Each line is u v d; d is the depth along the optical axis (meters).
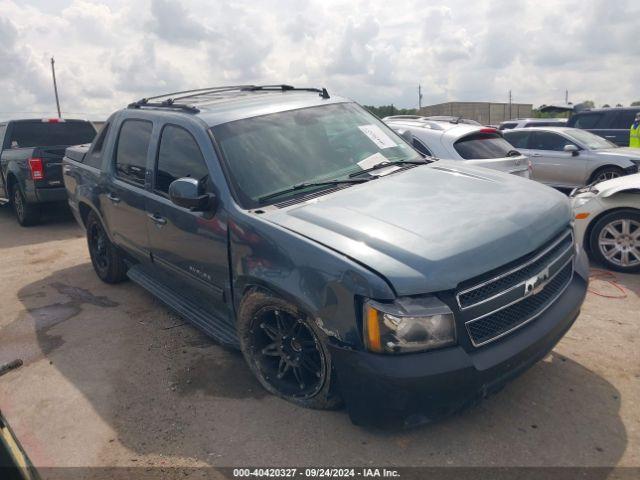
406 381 2.59
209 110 4.16
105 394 3.72
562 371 3.64
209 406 3.47
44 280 6.36
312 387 3.25
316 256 2.89
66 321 5.05
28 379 4.01
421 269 2.65
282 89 5.14
